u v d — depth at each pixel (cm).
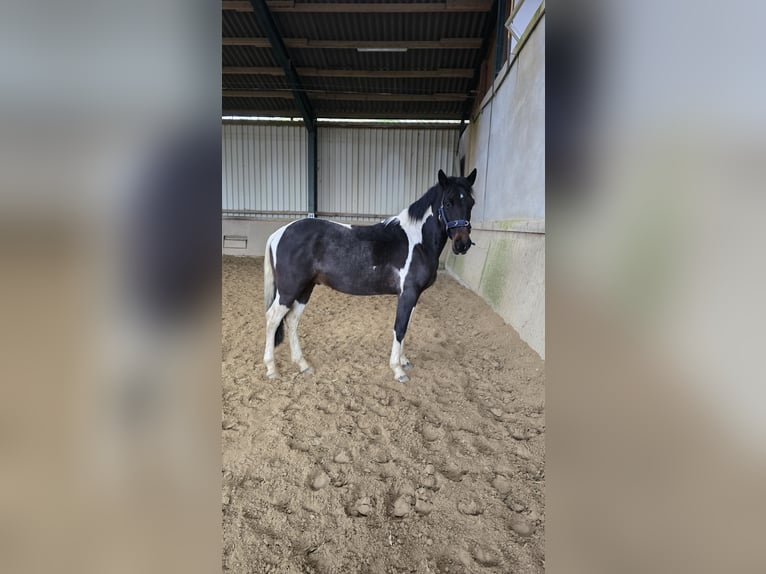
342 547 115
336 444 168
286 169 854
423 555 113
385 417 191
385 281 242
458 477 148
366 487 142
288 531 121
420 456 160
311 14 558
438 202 234
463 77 685
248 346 291
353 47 618
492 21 558
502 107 496
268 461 156
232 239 853
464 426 184
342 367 254
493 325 338
